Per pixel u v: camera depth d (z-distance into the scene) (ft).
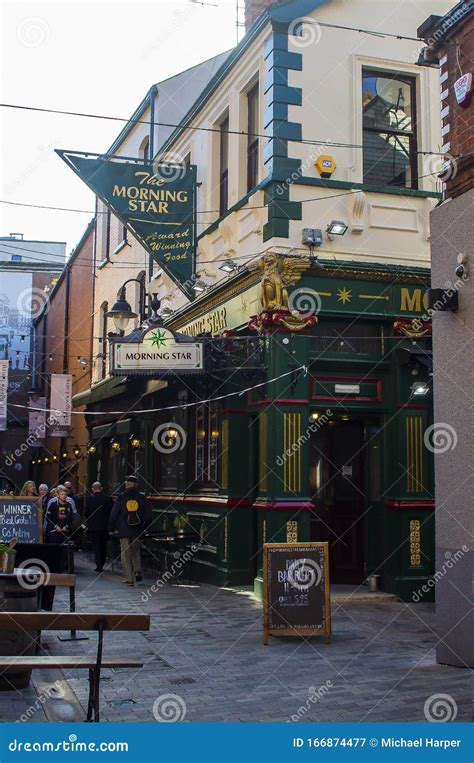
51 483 100.99
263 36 43.16
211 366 43.62
